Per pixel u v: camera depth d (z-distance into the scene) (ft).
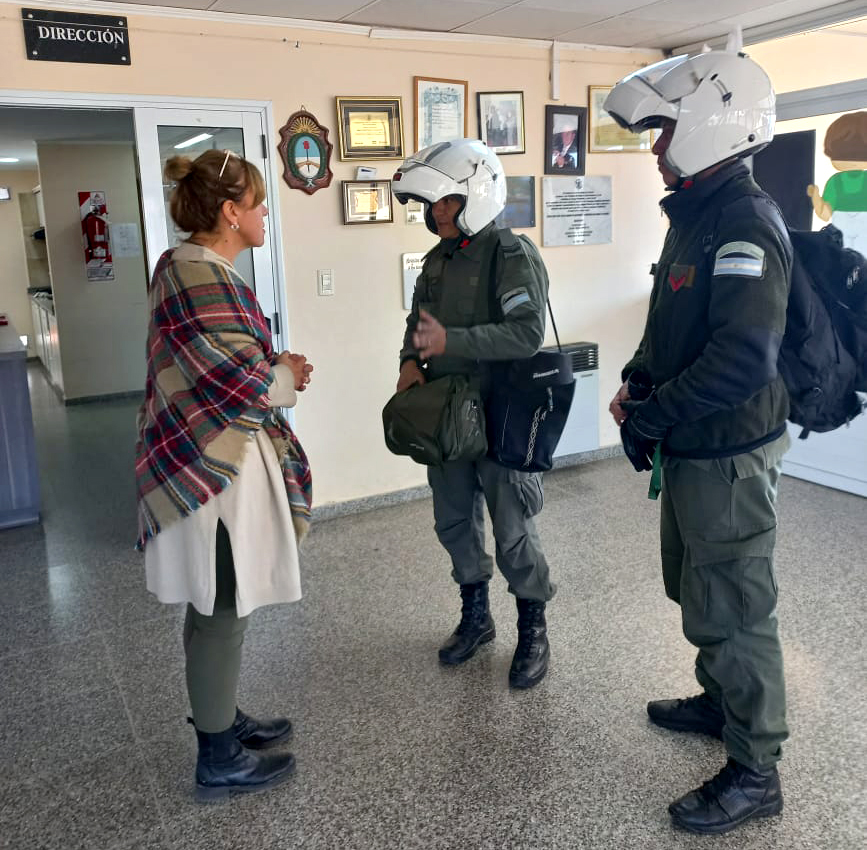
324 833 6.03
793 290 5.51
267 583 5.96
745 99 5.43
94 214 23.32
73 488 15.20
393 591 10.30
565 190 14.53
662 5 11.65
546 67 13.92
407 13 11.56
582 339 15.38
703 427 5.67
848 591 9.75
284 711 7.64
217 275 5.52
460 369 7.52
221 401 5.44
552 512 12.99
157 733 7.36
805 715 7.25
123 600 10.27
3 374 12.57
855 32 12.07
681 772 6.59
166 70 10.93
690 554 5.94
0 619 9.78
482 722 7.36
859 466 13.19
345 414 13.12
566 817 6.11
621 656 8.43
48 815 6.30
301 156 11.94
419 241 13.26
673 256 5.95
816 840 5.79
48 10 10.12
